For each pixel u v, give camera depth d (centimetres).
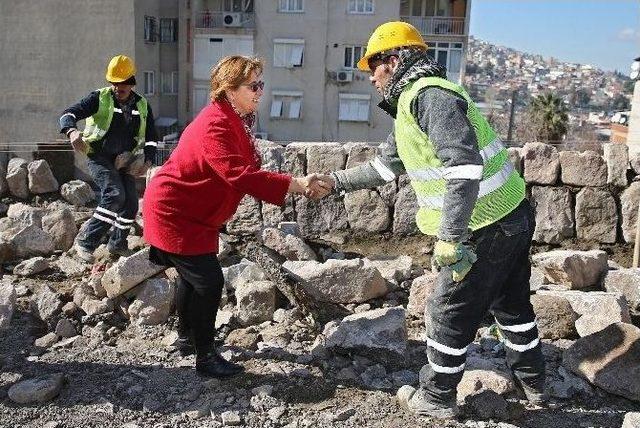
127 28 2886
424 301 492
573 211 652
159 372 412
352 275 504
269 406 377
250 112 382
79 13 2878
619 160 640
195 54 3158
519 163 651
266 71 3067
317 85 3044
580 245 647
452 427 359
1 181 780
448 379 359
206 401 382
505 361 430
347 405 381
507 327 379
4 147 936
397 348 420
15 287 529
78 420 364
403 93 337
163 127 3155
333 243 651
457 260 321
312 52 3014
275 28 3028
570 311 466
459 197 312
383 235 655
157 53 3139
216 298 393
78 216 714
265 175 368
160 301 477
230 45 3100
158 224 384
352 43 2995
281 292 501
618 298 471
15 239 603
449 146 314
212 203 382
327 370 419
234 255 611
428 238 649
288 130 3095
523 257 366
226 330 473
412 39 344
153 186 387
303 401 385
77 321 479
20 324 477
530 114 3906
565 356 418
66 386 397
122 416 368
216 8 3152
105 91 558
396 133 350
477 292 345
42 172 784
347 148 643
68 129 527
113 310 486
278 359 431
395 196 650
